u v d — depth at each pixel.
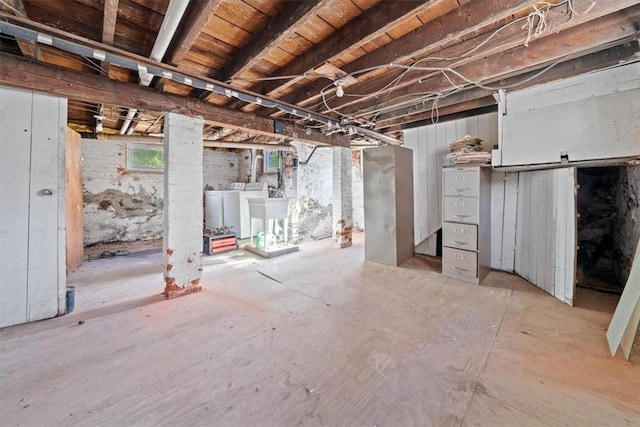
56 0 1.64
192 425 1.21
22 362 1.65
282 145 5.32
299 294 2.79
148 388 1.44
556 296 2.62
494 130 3.63
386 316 2.29
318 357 1.71
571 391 1.40
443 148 4.12
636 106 2.14
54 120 2.27
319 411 1.29
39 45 2.04
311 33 2.04
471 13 1.73
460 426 1.20
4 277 2.09
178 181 2.75
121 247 5.16
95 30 1.91
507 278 3.28
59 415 1.26
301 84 2.97
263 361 1.67
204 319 2.23
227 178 7.02
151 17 1.78
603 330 2.00
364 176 4.13
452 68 2.58
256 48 1.99
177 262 2.72
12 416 1.25
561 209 2.57
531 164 2.65
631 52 2.09
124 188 5.51
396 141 5.63
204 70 2.52
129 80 2.65
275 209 4.66
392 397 1.37
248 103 3.31
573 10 1.65
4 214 2.08
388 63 2.21
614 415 1.25
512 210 3.48
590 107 2.34
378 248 4.00
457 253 3.23
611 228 3.23
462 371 1.57
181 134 2.79
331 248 5.05
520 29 1.88
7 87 2.06
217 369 1.59
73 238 3.71
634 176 2.66
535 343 1.84
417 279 3.26
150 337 1.95
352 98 3.09
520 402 1.33
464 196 3.15
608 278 3.14
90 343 1.87
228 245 4.88
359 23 1.86
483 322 2.16
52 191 2.27
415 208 4.48
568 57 2.24
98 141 5.20
